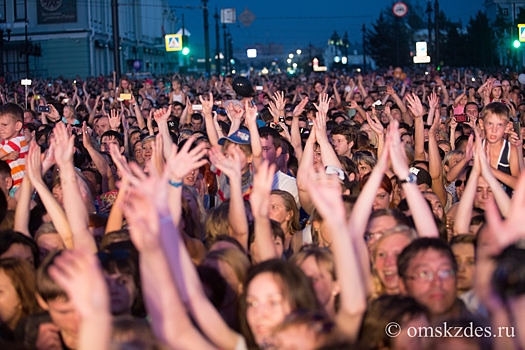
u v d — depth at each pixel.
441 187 7.79
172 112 16.81
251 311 3.90
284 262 3.99
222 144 7.78
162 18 94.94
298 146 9.41
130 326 3.52
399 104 15.03
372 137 12.23
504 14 68.38
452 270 4.21
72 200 5.14
